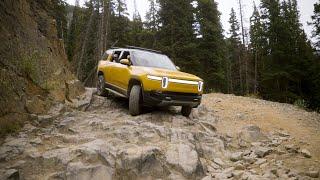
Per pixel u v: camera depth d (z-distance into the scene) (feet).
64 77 36.35
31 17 35.35
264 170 24.22
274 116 41.70
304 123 40.22
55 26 40.32
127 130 26.20
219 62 115.44
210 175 22.88
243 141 30.78
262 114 42.04
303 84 111.55
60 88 34.06
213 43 115.65
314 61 103.55
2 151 21.95
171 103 30.04
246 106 46.68
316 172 23.26
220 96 54.19
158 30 108.37
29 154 21.67
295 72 106.93
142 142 25.11
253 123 37.60
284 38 109.70
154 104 30.12
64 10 93.35
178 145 24.20
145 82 29.91
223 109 43.09
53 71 34.83
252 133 32.14
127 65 33.50
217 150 27.55
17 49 30.30
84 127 27.76
